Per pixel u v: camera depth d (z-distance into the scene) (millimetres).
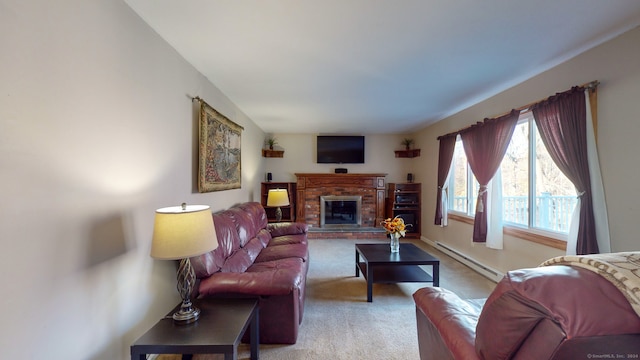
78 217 1258
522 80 2889
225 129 3156
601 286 777
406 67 2561
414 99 3594
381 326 2311
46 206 1106
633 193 1902
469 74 2730
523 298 836
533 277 862
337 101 3693
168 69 2074
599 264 829
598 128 2109
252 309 1721
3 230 954
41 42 1086
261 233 3590
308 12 1703
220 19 1771
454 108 4078
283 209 6129
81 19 1271
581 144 2168
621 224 1969
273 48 2182
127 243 1600
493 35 1989
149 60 1826
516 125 3074
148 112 1813
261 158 5777
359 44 2121
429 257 2961
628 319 734
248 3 1606
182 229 1448
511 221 3211
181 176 2273
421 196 5828
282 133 6285
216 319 1589
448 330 1247
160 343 1355
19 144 1005
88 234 1315
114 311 1491
